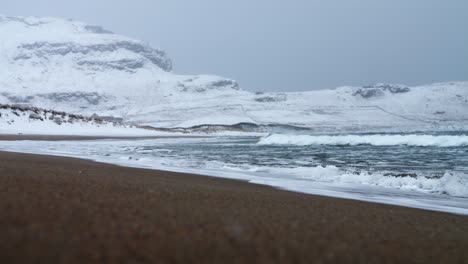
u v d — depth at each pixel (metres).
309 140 43.66
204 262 2.11
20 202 3.25
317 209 5.55
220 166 18.03
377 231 3.96
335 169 16.03
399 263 2.63
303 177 13.95
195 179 10.91
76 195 4.21
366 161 21.70
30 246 1.99
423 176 13.66
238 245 2.53
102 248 2.14
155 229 2.80
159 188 6.27
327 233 3.44
